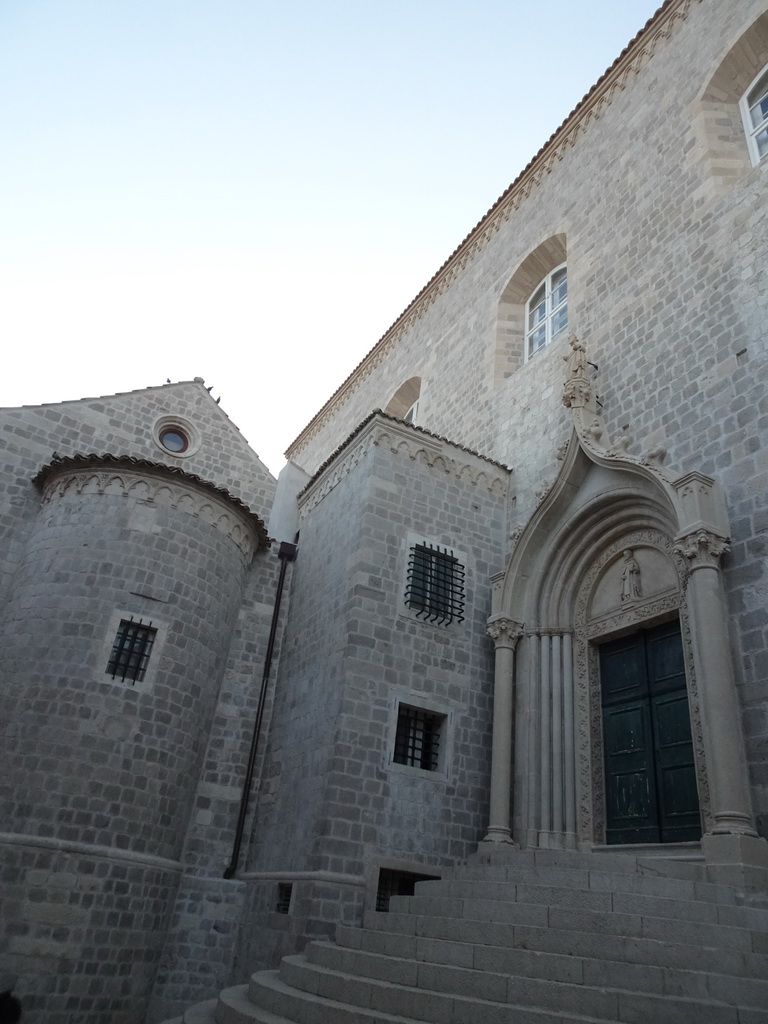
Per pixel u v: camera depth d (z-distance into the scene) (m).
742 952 6.90
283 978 8.85
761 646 10.20
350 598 14.23
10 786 12.33
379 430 16.05
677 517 11.62
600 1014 5.98
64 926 11.77
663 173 16.09
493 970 7.02
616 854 10.60
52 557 14.55
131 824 12.92
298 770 13.84
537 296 20.97
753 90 15.55
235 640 16.77
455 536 16.02
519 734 13.78
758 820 9.48
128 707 13.59
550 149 21.19
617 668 13.26
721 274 13.42
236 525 16.70
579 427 14.51
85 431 17.97
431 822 13.05
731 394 12.27
